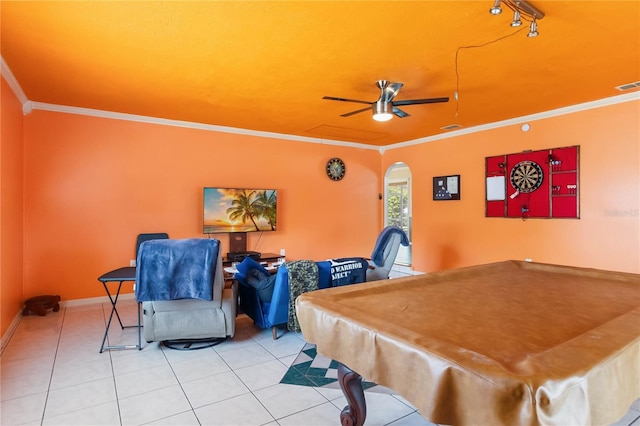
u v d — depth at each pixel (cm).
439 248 619
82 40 270
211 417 214
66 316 411
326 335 164
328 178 665
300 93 396
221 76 346
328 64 320
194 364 289
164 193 509
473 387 102
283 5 229
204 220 527
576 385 98
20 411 220
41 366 283
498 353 120
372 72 338
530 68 332
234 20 245
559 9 234
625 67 331
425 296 200
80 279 457
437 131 595
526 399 92
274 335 343
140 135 493
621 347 118
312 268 330
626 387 117
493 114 491
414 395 120
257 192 570
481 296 200
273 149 603
